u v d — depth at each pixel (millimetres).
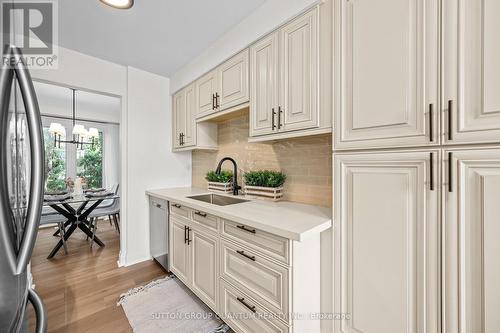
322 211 1464
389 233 993
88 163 4605
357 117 1084
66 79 2129
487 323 786
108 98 3809
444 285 862
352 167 1117
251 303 1308
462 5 805
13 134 642
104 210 3496
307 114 1323
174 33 1908
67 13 1631
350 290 1129
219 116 2137
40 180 659
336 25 1163
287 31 1428
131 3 1546
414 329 932
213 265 1603
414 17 911
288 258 1112
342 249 1156
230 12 1651
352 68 1104
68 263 2543
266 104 1563
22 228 685
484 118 771
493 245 771
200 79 2279
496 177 761
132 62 2422
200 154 2904
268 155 2016
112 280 2168
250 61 1687
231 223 1443
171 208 2172
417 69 905
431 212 885
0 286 581
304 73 1337
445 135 847
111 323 1590
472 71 792
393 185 980
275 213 1407
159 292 1965
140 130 2602
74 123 3924
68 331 1509
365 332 1072
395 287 979
